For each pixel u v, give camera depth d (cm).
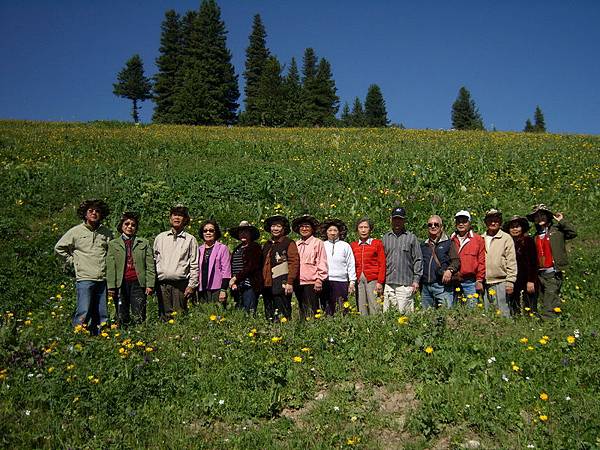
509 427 481
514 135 3650
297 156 2338
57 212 1460
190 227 1358
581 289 1069
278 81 7206
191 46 7306
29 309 966
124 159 2166
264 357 619
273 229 809
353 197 1617
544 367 561
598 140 3000
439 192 1622
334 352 635
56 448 475
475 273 805
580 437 454
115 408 527
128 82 8775
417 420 489
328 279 826
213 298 827
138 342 632
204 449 477
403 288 815
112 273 768
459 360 580
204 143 2659
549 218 894
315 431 498
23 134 2752
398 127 4597
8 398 533
